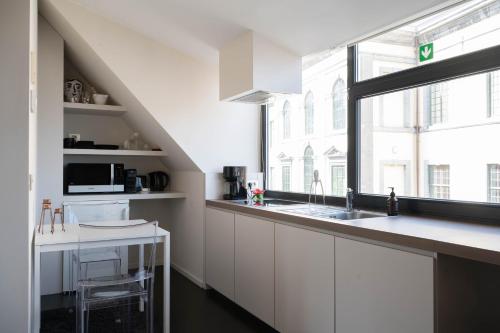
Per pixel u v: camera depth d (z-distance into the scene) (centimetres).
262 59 300
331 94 330
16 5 202
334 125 328
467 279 170
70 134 416
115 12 335
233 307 338
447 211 230
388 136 273
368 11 235
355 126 296
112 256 339
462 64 215
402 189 264
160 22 330
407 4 220
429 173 246
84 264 370
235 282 328
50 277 382
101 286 273
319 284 229
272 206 319
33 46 246
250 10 268
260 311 289
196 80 393
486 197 213
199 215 401
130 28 360
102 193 409
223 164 405
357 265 202
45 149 376
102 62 355
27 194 203
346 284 209
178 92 384
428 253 167
